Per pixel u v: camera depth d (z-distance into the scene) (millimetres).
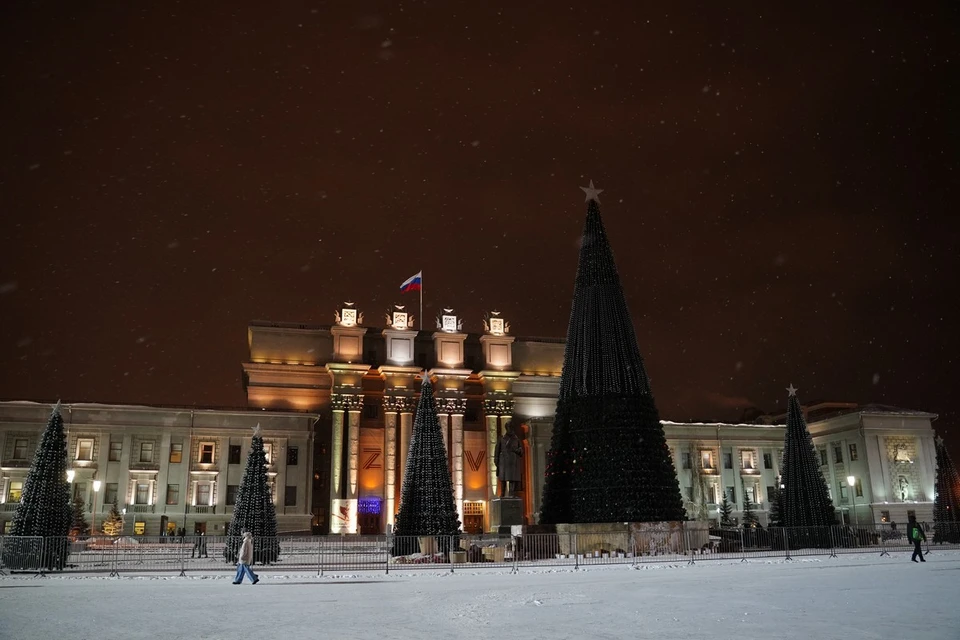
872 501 92750
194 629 16391
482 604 20828
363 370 98625
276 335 100938
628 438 41688
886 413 96188
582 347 43531
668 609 18844
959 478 63094
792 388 53125
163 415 85688
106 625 17141
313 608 20375
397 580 31219
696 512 89938
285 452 88438
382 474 99562
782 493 52000
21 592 26312
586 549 40594
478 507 101875
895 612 17688
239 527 41594
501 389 104188
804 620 16453
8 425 80562
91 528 76312
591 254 44844
